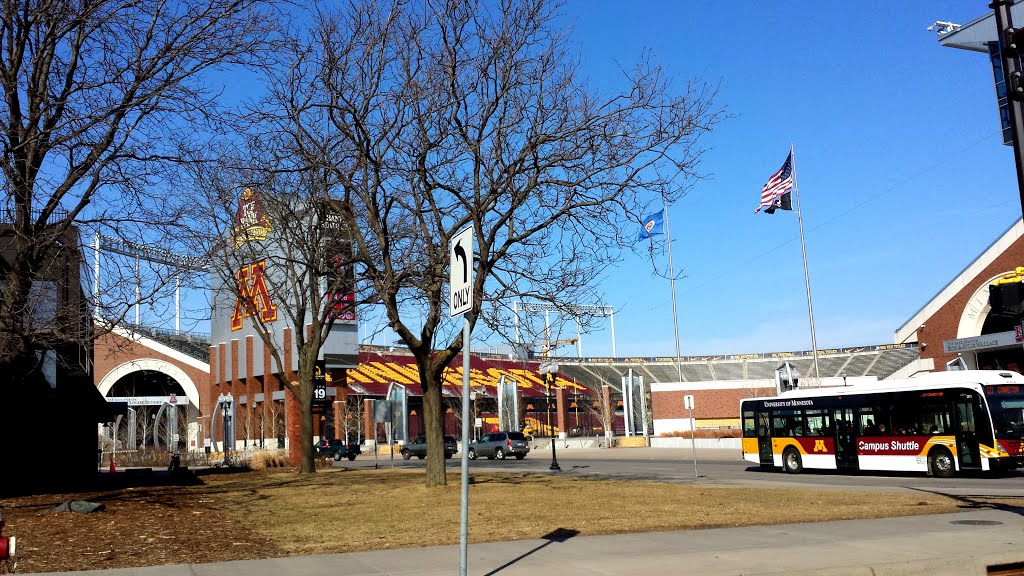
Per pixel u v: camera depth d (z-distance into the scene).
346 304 32.38
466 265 8.88
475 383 98.31
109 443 77.00
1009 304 12.98
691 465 38.78
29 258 16.78
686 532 13.52
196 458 59.06
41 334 17.08
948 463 25.91
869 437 28.22
